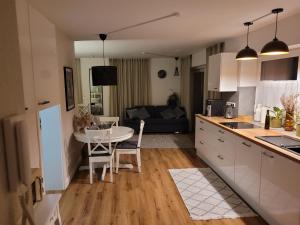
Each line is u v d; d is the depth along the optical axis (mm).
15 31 1189
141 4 2324
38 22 2463
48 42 2795
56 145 3250
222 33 3795
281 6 2447
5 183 1042
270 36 3217
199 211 2721
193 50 6066
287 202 2080
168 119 7133
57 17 2715
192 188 3312
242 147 2840
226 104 4199
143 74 7785
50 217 1632
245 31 3648
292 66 3045
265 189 2402
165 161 4484
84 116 4160
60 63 3352
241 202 2908
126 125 7070
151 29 3438
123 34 3781
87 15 2662
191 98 7059
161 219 2592
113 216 2662
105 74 4176
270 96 3564
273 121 3176
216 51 4969
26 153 1143
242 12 2643
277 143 2404
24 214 1148
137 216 2656
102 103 7762
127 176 3775
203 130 4320
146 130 7055
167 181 3568
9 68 1111
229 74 4023
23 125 1128
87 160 4547
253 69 3945
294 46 2877
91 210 2791
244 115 4160
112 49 5746
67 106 3576
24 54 2049
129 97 7785
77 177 3775
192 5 2381
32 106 2219
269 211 2359
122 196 3121
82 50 5844
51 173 3299
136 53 6609
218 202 2918
